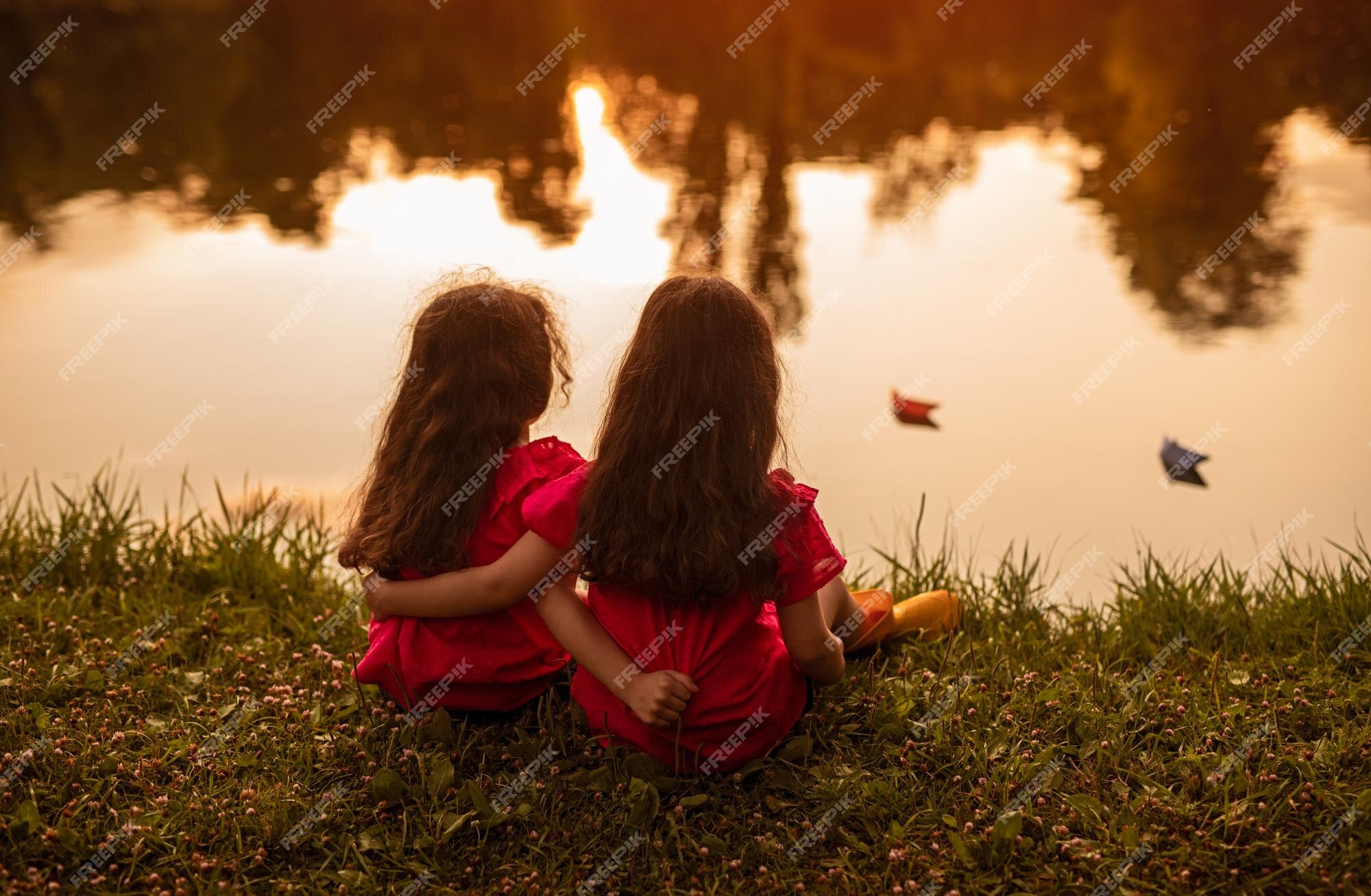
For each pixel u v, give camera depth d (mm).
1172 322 5625
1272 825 2041
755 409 2029
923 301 6039
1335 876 1905
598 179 8758
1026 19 17094
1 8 17672
